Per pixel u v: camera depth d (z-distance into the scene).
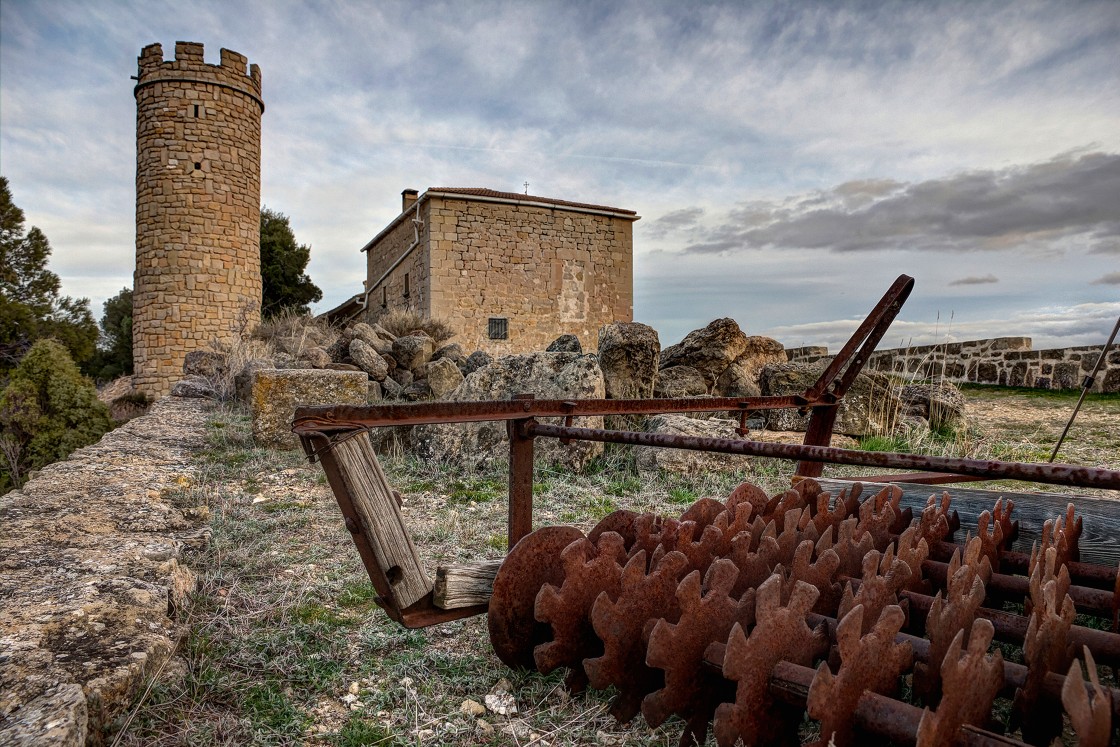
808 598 2.09
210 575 3.75
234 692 2.59
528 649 2.67
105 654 2.34
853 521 2.79
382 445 7.54
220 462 6.90
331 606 3.44
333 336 17.41
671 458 6.54
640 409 3.35
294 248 40.50
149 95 26.44
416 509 5.42
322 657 2.88
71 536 3.68
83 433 16.92
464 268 26.47
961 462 2.03
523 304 27.41
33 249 34.91
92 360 44.56
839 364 4.31
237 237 27.44
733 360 10.02
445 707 2.53
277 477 6.41
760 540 2.73
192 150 26.41
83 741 1.87
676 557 2.43
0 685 2.00
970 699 1.68
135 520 4.18
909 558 2.68
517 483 3.04
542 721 2.44
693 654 2.17
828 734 1.72
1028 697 1.85
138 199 26.91
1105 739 1.42
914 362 16.97
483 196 26.39
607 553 2.52
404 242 29.38
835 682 1.74
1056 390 13.66
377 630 3.12
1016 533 3.47
